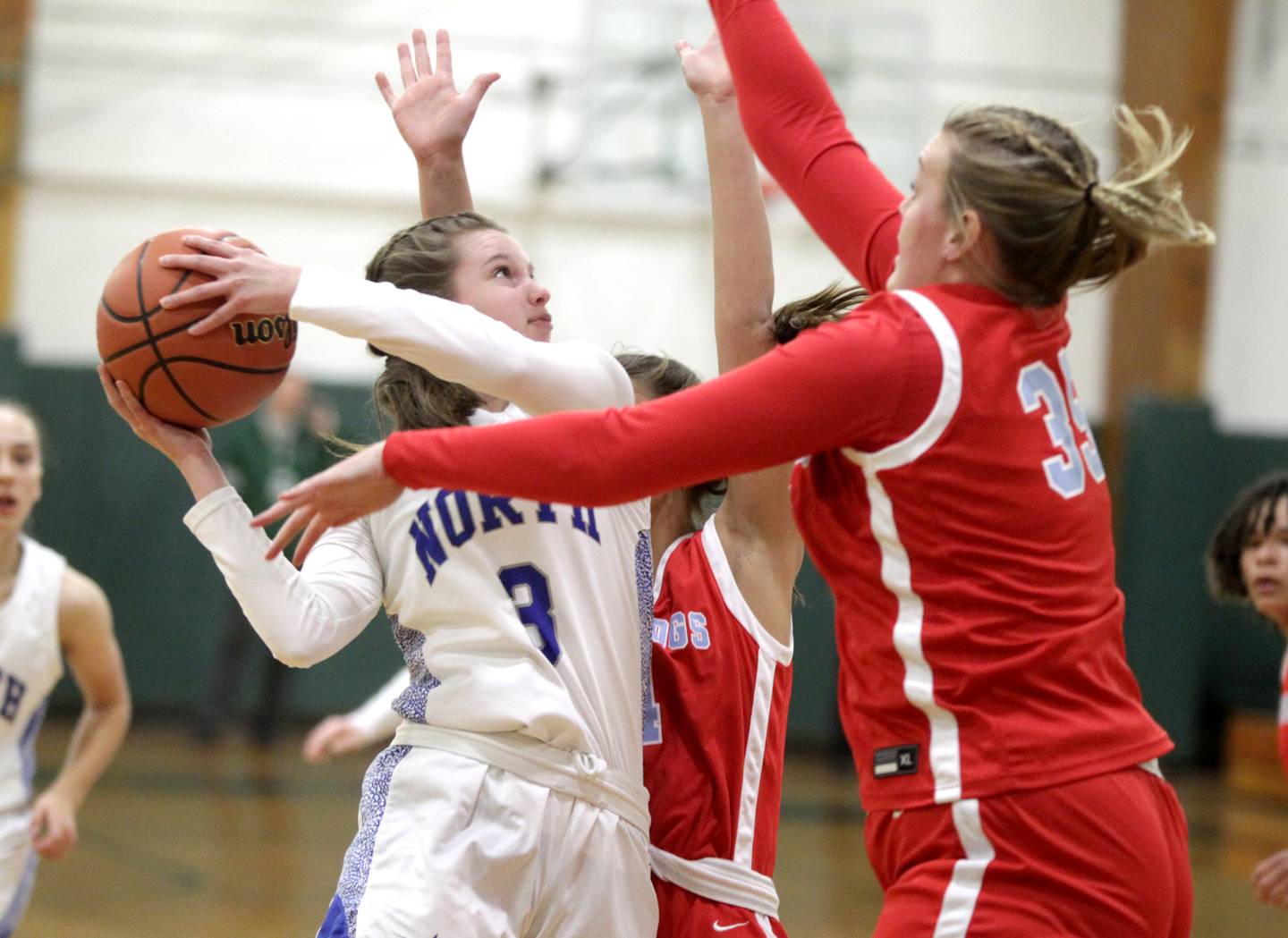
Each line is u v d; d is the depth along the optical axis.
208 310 3.57
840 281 4.11
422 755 3.69
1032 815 3.05
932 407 3.07
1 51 17.48
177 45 17.92
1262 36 18.86
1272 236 18.86
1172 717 17.53
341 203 18.09
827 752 17.05
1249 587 5.55
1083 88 18.94
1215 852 12.71
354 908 3.59
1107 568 3.28
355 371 17.94
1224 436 18.17
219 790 13.40
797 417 2.98
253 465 15.11
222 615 17.12
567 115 18.48
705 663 4.11
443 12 18.38
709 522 4.34
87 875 10.00
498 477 2.99
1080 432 3.30
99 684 6.00
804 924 9.31
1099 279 3.33
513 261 3.93
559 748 3.64
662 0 18.59
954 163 3.20
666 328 18.50
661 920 3.97
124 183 17.80
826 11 18.97
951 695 3.12
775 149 3.88
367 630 17.00
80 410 17.20
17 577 5.77
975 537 3.11
